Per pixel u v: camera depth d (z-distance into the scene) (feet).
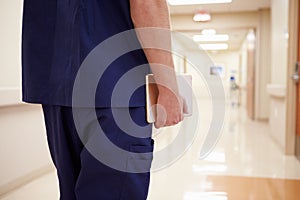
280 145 11.85
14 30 7.75
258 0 17.61
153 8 2.16
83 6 2.26
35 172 8.10
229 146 12.08
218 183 7.43
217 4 18.28
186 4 18.13
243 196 6.58
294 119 10.53
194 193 6.73
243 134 15.17
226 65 47.11
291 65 10.53
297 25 10.44
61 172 2.62
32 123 7.88
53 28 2.51
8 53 7.57
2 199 6.63
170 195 6.59
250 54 22.95
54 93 2.48
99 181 2.32
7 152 7.00
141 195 2.31
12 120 7.16
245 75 31.40
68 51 2.36
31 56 2.63
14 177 7.25
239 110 29.76
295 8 10.41
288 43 10.54
